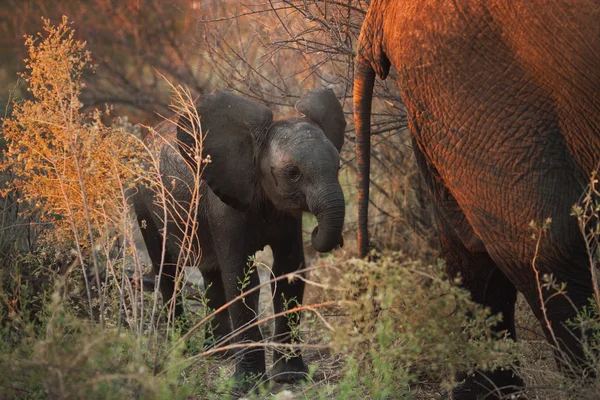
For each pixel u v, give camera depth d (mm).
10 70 21828
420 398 8609
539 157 6523
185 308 9922
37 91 9039
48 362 6305
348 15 11086
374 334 6602
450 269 8000
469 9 6648
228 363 10438
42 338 7750
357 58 7801
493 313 7977
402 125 11891
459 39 6699
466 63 6695
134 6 22297
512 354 7102
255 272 10250
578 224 6527
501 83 6582
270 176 9672
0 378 6664
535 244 6633
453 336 6566
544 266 6664
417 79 6992
